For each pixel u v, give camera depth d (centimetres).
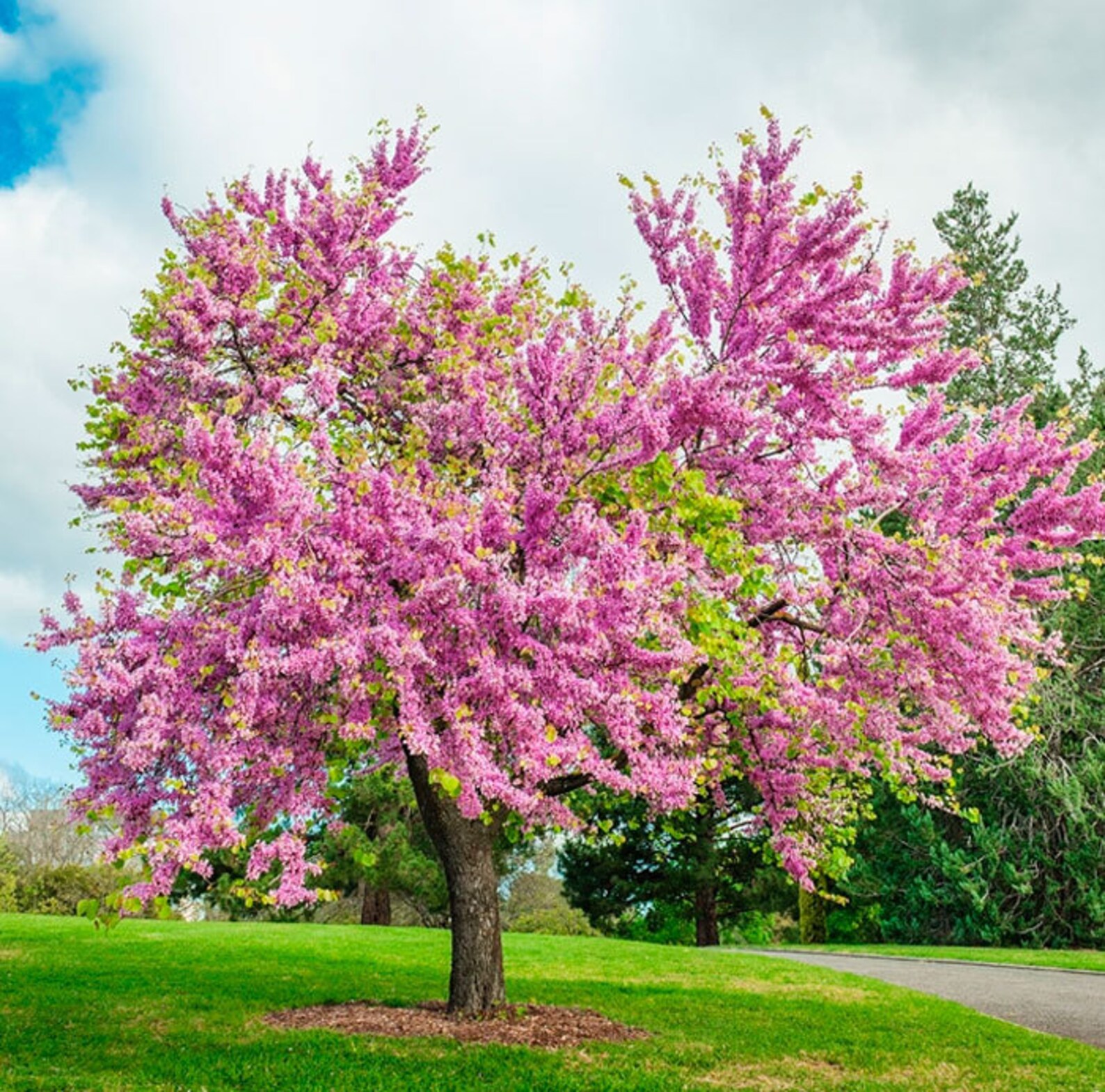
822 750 1138
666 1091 687
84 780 666
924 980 1675
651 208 947
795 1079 769
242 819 779
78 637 702
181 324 838
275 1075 693
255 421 905
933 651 978
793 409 898
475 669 702
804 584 1070
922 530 983
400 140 1082
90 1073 704
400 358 1020
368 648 702
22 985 1118
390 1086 669
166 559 751
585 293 1009
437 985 1260
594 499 841
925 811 2620
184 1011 977
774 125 826
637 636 750
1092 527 977
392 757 1062
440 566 685
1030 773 2412
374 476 727
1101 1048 972
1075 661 2583
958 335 3334
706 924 3006
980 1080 784
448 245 967
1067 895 2467
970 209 3466
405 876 2653
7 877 3231
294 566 666
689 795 806
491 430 869
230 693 677
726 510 850
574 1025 962
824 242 812
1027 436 1009
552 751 681
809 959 2159
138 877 647
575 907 3250
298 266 980
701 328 927
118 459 932
